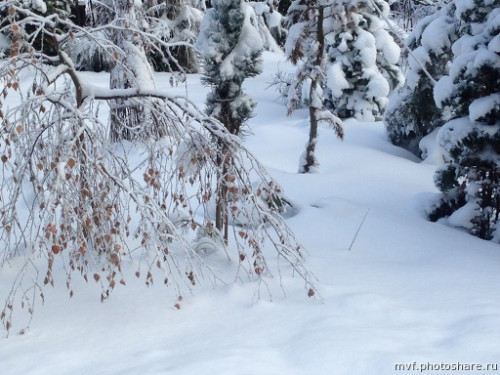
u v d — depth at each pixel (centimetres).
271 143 1533
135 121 671
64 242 487
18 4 564
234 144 567
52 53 1388
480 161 891
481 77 877
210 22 720
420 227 842
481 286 570
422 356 383
